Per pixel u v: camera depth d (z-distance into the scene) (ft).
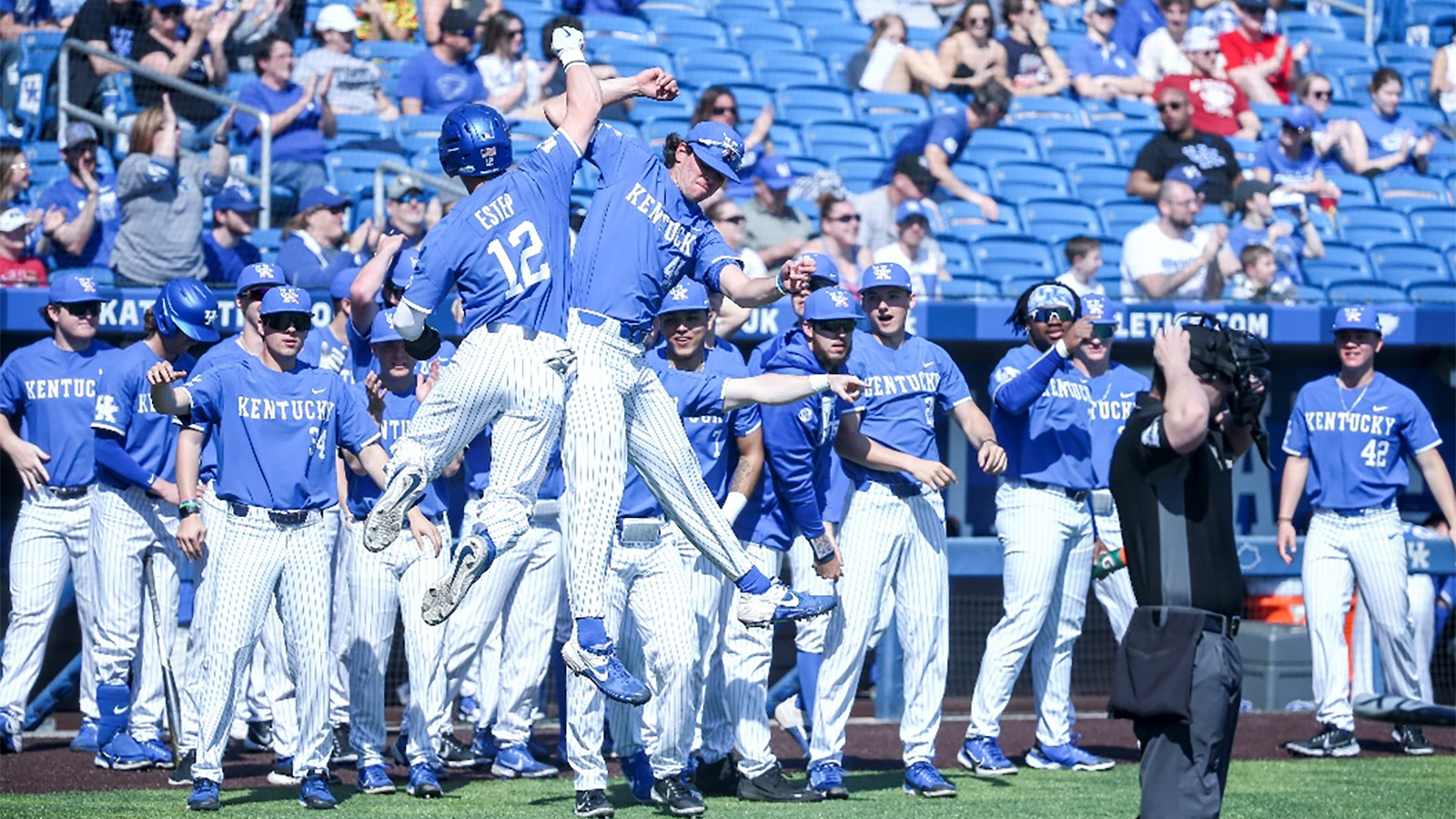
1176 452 54.70
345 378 88.53
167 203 122.42
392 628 83.15
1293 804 80.43
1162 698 54.29
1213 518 56.24
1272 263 144.87
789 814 76.84
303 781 77.30
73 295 93.97
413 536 81.25
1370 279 155.33
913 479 83.82
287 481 76.48
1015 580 90.84
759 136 147.95
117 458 89.30
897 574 84.94
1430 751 100.42
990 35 171.01
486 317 62.44
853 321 78.79
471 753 92.58
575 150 63.93
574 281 64.03
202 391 76.07
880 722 113.91
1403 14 196.44
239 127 141.08
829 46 176.96
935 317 126.41
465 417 61.93
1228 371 55.16
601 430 62.39
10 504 121.60
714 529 67.15
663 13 175.73
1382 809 79.25
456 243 61.87
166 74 136.87
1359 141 170.60
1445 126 181.78
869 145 160.76
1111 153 166.91
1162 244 142.20
